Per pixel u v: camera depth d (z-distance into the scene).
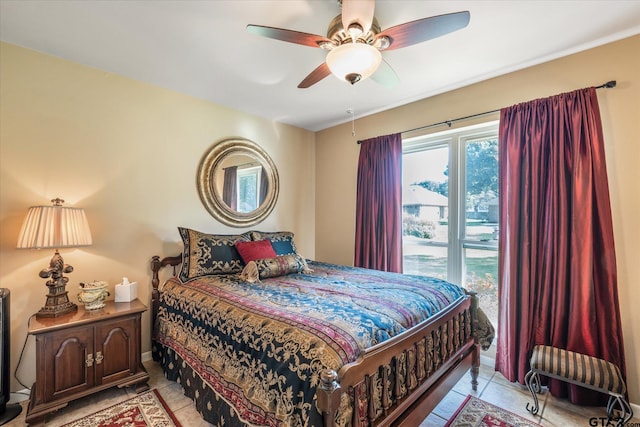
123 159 2.54
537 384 2.07
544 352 1.95
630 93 1.94
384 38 1.55
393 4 1.68
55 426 1.75
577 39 2.02
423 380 1.66
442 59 2.29
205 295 2.07
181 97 2.90
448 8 1.72
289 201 3.87
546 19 1.81
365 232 3.38
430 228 3.14
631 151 1.94
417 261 3.24
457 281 2.91
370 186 3.37
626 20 1.82
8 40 2.03
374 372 1.30
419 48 2.13
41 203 2.15
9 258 2.02
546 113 2.21
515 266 2.28
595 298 1.96
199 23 1.86
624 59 1.97
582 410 1.94
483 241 2.76
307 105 3.22
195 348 1.94
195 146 3.00
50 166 2.19
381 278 2.42
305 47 2.12
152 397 2.05
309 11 1.74
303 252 4.04
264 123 3.60
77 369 1.89
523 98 2.40
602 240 1.95
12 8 1.71
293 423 1.18
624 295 1.95
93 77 2.39
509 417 1.88
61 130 2.24
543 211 2.21
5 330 1.86
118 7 1.71
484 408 1.97
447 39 2.03
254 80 2.63
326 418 1.08
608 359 1.90
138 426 1.76
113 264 2.47
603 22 1.84
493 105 2.57
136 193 2.61
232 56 2.24
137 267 2.61
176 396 2.06
